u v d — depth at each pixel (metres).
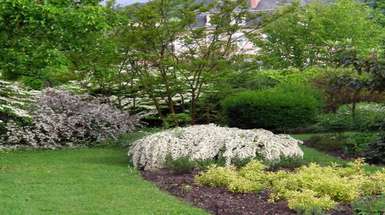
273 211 6.37
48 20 8.90
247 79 16.08
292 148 9.38
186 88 13.80
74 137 12.83
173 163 8.79
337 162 9.99
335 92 15.25
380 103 15.50
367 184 7.18
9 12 8.70
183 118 13.48
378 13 31.69
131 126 13.27
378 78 10.51
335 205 6.46
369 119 13.76
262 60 13.98
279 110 14.27
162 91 13.98
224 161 8.98
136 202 6.80
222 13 12.99
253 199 6.92
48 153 11.45
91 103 13.51
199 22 14.19
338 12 27.33
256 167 8.16
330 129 14.78
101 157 10.78
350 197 6.74
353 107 14.38
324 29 27.22
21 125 12.37
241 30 13.31
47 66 10.27
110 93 14.55
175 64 13.07
